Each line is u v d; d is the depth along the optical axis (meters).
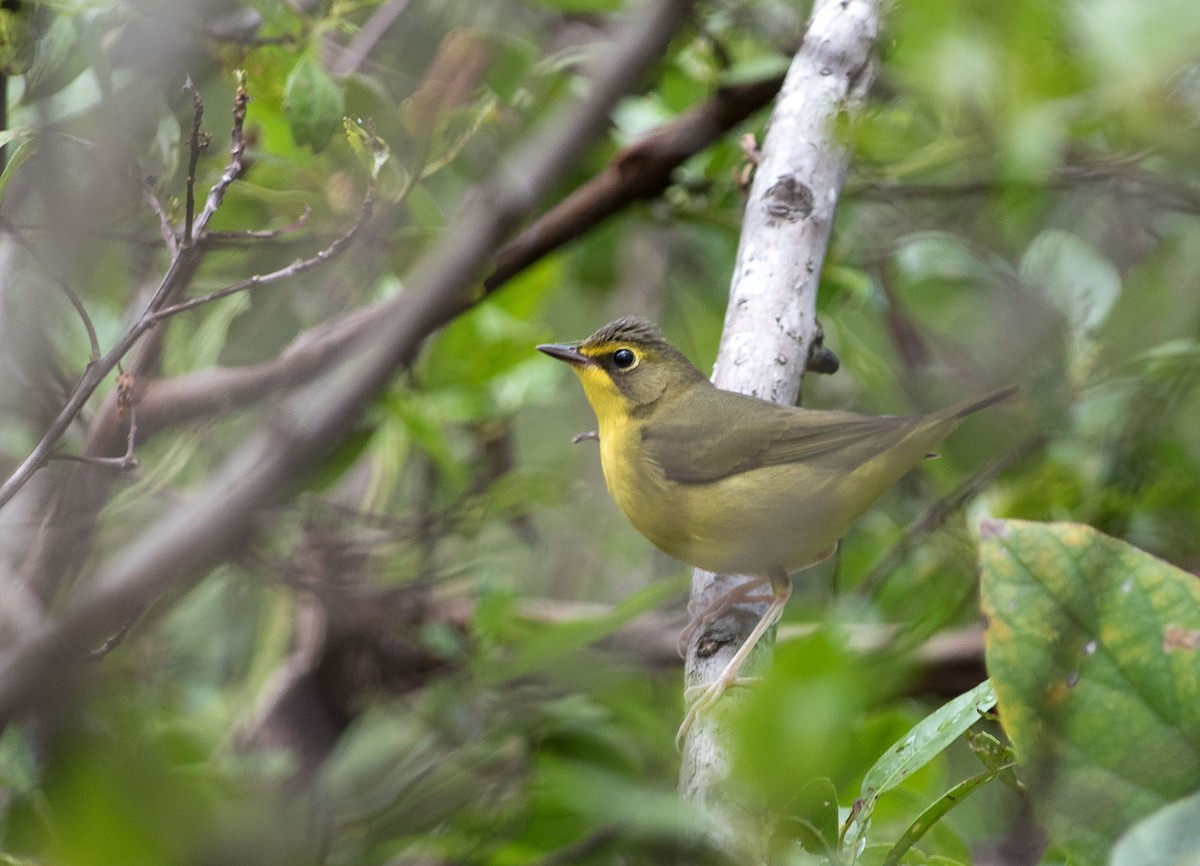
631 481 9.73
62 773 3.05
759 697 3.08
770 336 8.79
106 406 9.28
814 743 3.05
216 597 11.93
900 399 11.50
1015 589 4.47
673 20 8.73
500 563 12.52
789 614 9.89
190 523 8.18
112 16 8.55
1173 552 9.80
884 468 9.05
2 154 8.64
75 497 9.12
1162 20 3.96
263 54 9.03
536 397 12.14
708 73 11.58
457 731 10.41
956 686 9.45
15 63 8.09
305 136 8.30
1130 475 9.55
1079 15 4.22
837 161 8.77
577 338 14.28
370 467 12.47
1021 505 9.95
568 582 13.52
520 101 10.52
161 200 8.53
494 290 10.81
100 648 7.73
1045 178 7.46
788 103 8.82
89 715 5.25
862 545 11.97
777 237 8.71
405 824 8.94
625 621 9.09
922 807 6.57
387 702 11.66
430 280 8.71
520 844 7.62
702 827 4.52
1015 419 10.38
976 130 4.58
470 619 11.35
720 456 9.19
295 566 10.69
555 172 8.71
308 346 9.62
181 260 7.07
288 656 11.81
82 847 2.96
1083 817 4.24
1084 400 9.93
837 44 8.77
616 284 13.86
